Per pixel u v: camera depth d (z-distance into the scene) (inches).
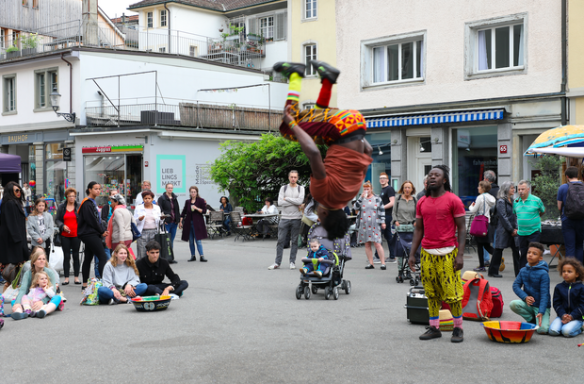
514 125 649.6
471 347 249.6
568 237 405.1
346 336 269.0
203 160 1081.4
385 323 296.0
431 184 256.7
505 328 270.1
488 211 465.4
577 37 604.7
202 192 1079.6
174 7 1624.0
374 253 610.9
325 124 157.4
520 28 658.8
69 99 1117.1
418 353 240.4
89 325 298.2
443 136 701.3
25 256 397.1
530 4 638.5
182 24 1638.8
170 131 1015.6
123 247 366.0
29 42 1227.9
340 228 165.3
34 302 325.4
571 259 270.7
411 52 751.7
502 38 673.6
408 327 287.3
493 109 649.6
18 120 1226.0
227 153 848.3
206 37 1593.3
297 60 1031.6
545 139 503.8
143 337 270.2
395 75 768.9
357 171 158.1
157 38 1518.2
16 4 1565.0
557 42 619.8
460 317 259.9
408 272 424.2
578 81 605.3
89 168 1100.5
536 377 207.9
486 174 509.4
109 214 481.1
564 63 612.7
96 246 410.9
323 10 1179.9
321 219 167.6
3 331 287.0
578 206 393.4
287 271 493.0
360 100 787.4
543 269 277.0
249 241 750.5
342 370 217.0
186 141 1055.6
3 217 391.9
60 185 1162.6
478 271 475.2
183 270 501.0
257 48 1596.9
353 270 491.2
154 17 1663.4
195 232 561.0
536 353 239.9
